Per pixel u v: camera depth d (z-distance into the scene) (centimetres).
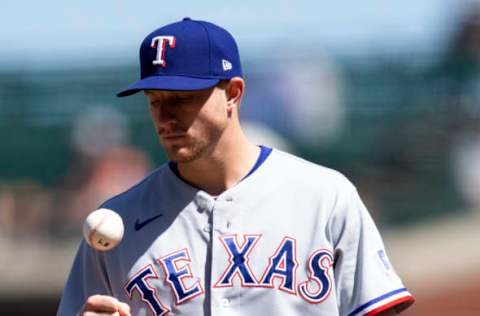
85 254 1511
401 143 4978
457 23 5097
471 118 4900
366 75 5278
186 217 1476
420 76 5181
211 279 1429
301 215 1459
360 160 5062
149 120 5500
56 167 5575
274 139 4566
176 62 1427
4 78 5800
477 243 4538
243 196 1466
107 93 5728
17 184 5528
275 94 4812
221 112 1438
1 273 4991
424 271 4566
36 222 5106
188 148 1419
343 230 1454
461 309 4441
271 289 1418
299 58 5041
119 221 1433
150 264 1455
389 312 1475
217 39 1452
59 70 5797
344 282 1451
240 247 1440
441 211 4750
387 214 4841
